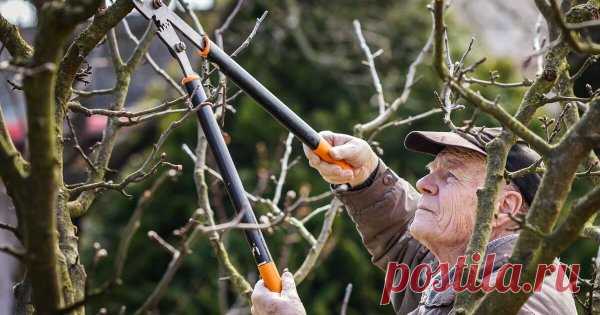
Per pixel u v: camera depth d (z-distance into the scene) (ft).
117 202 51.85
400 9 57.57
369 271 48.62
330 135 18.45
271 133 51.37
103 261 50.11
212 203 47.80
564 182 12.27
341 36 56.49
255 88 15.96
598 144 12.16
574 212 11.82
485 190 14.23
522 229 12.42
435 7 11.85
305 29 56.29
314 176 47.83
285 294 15.07
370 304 48.52
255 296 15.11
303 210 39.04
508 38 61.82
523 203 17.07
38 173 10.55
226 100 17.29
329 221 19.86
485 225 14.02
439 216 17.07
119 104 17.61
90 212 52.01
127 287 48.88
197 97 15.48
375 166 18.97
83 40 14.88
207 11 48.91
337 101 54.13
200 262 47.98
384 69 55.36
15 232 12.30
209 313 47.52
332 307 48.47
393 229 19.29
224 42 53.93
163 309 48.67
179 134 51.60
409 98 52.42
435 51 12.07
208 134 15.26
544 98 14.62
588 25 12.00
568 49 14.83
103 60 30.37
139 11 15.43
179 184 51.19
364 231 19.53
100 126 46.75
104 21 14.93
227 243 46.62
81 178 39.81
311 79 54.44
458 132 15.33
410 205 19.30
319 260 39.63
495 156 14.39
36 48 10.72
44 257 10.82
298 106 53.67
